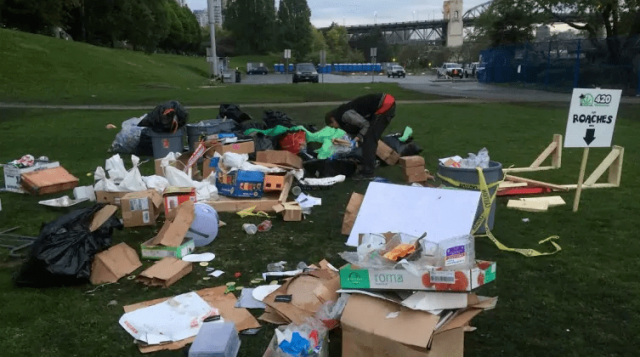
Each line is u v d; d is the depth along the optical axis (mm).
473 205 4324
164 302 3398
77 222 4098
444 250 2734
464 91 26547
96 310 3465
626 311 3404
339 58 112312
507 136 11156
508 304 3506
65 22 48844
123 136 9328
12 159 8938
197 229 4641
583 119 5355
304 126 9203
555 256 4352
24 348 2994
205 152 7324
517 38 34688
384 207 4641
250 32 98625
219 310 3355
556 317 3330
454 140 10648
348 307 2740
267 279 3896
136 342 3045
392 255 2855
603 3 26953
